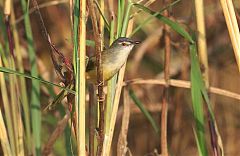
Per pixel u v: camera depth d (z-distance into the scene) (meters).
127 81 10.40
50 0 14.18
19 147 9.51
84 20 7.34
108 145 8.05
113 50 8.77
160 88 15.03
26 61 13.15
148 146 15.17
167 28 10.76
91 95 8.85
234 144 14.91
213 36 14.88
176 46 13.17
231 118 15.02
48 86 11.38
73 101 8.16
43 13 14.15
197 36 9.54
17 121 9.56
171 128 14.08
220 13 14.45
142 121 15.45
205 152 8.71
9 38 9.48
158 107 14.68
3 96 9.55
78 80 7.48
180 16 14.29
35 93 10.11
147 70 15.31
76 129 7.68
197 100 8.52
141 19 13.35
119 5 8.19
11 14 10.53
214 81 14.95
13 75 9.55
